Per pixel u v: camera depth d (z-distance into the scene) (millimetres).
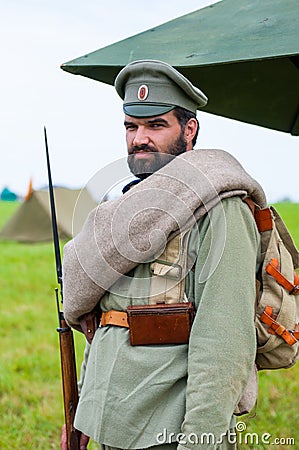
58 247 2047
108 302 1771
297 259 1911
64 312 1871
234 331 1605
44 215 12438
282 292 1767
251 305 1644
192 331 1638
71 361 2031
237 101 2801
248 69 2678
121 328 1739
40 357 5863
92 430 1739
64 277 1828
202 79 2701
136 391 1677
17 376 5301
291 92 2756
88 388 1779
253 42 2021
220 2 2406
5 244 11812
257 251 1773
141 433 1672
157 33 2318
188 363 1632
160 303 1700
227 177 1692
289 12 2139
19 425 4148
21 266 10133
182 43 2174
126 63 2168
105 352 1753
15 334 6938
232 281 1630
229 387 1597
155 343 1695
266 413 3838
